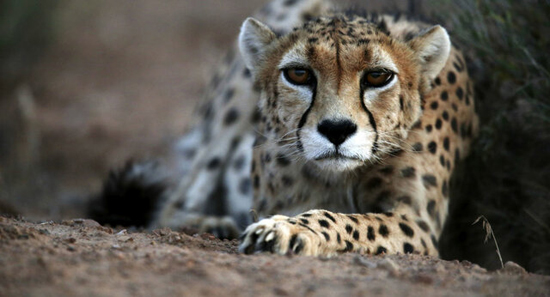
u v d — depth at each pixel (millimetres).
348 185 8672
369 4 12047
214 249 7082
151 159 12602
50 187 15641
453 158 9070
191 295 5078
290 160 8773
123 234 7445
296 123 8078
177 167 13195
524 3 9930
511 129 9625
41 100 21016
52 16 23703
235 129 12148
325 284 5480
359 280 5637
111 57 23562
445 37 8422
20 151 17203
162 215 11992
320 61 7820
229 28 25344
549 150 9602
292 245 6637
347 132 7680
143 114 19875
